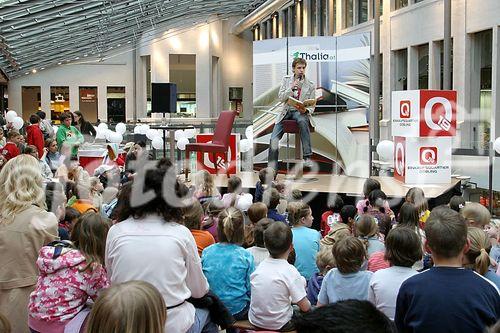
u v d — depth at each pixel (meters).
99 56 28.34
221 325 3.08
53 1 14.27
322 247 4.03
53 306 2.79
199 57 31.98
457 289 2.33
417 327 2.34
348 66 10.03
